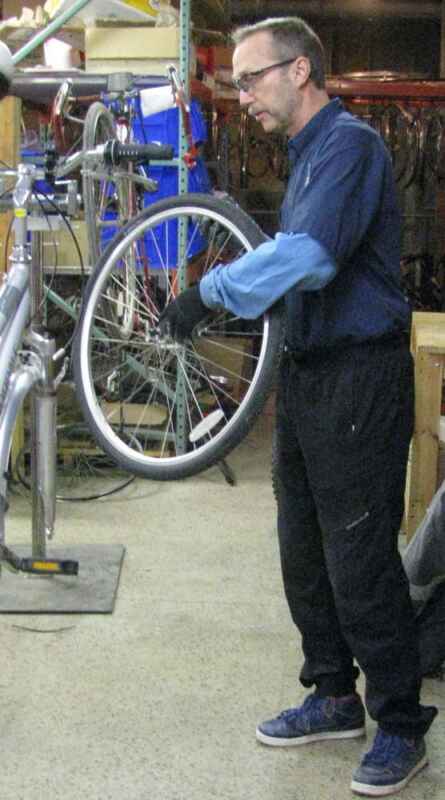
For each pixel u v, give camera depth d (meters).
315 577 2.22
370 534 2.00
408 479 3.47
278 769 2.19
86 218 2.42
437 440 3.28
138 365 3.13
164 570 3.32
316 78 1.96
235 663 2.68
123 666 2.64
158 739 2.30
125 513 3.92
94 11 4.11
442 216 7.77
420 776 2.17
